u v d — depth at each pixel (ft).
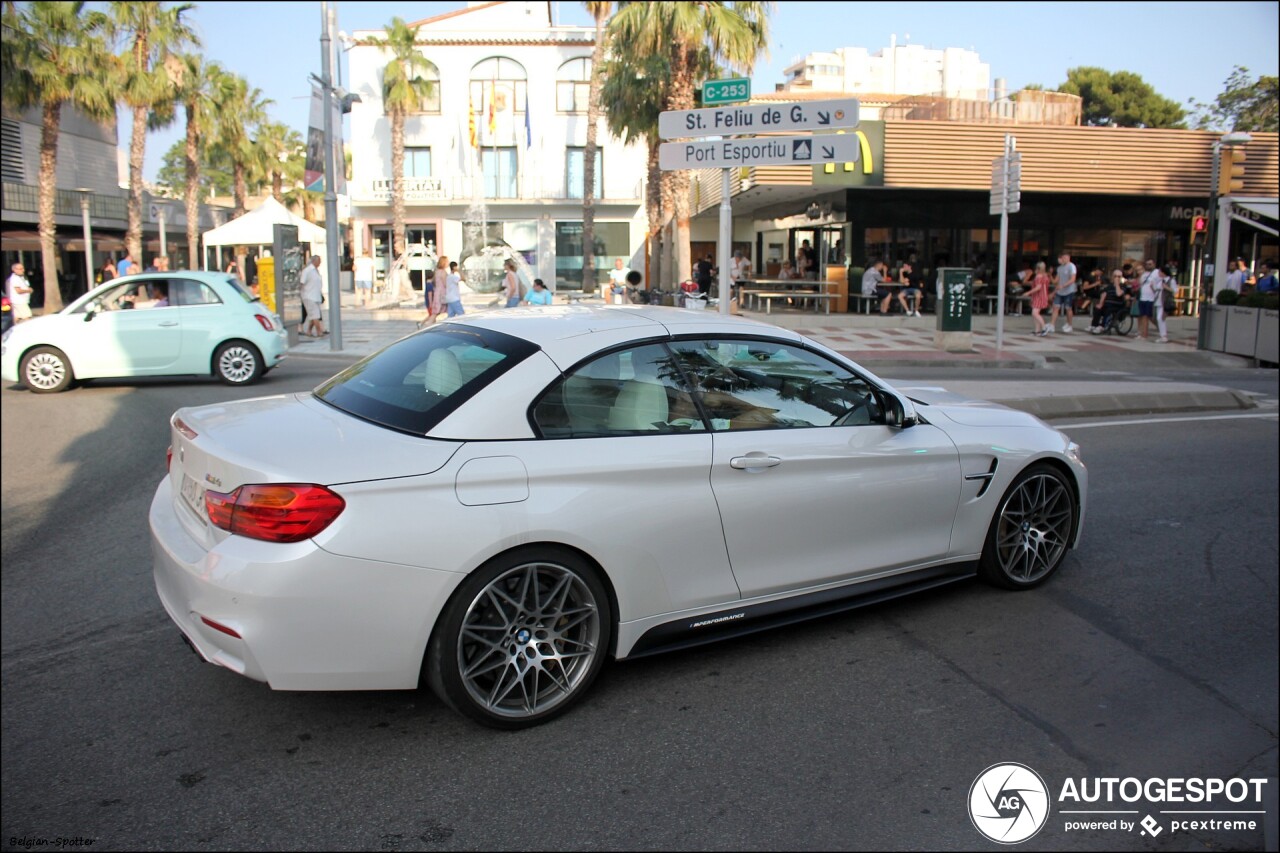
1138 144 79.05
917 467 15.05
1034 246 85.35
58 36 99.35
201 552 11.21
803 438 13.94
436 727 12.15
